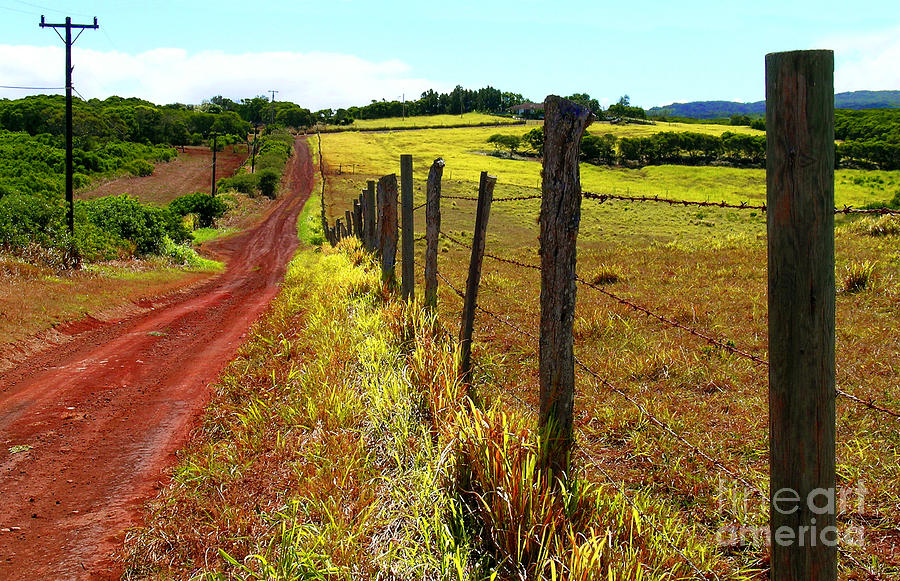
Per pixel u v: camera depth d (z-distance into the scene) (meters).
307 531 3.49
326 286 10.40
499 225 44.28
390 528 3.52
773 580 2.28
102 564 3.99
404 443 4.25
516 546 3.12
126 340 11.65
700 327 7.55
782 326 2.13
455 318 8.85
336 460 4.20
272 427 5.34
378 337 6.32
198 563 3.70
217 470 4.70
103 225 26.48
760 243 16.67
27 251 18.89
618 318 7.89
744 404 5.15
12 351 10.38
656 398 5.42
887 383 5.25
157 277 22.95
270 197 75.19
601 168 88.88
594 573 2.75
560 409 3.53
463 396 4.54
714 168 88.06
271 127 153.75
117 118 111.06
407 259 7.19
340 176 85.94
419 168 88.88
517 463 3.38
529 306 9.48
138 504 4.82
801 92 2.00
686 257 14.65
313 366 6.19
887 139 88.06
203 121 136.25
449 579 3.04
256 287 24.09
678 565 3.05
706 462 4.24
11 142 76.69
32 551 4.23
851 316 7.52
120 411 7.20
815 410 2.13
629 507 3.43
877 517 3.55
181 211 53.78
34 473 5.57
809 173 2.02
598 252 18.56
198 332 12.34
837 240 14.24
